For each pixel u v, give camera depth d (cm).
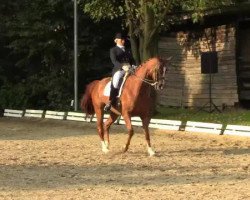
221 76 2600
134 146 1606
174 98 2788
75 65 2694
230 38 2556
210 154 1429
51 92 3036
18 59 3378
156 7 2233
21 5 3212
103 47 3120
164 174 1141
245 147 1562
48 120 2570
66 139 1848
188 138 1802
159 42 2862
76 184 1054
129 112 1380
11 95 3103
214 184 1021
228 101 2559
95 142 1742
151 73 1329
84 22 3008
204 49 2681
